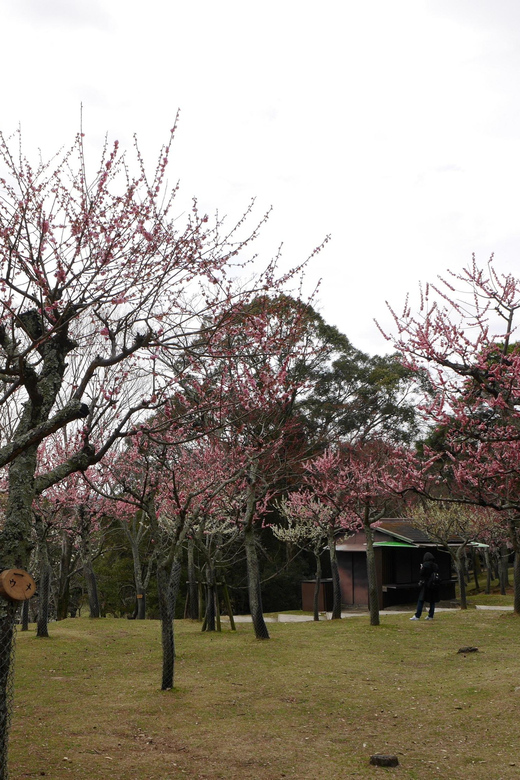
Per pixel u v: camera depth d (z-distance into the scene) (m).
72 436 18.69
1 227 6.97
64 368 8.10
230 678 11.99
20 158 7.39
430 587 20.02
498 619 18.88
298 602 36.22
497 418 11.42
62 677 12.39
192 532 18.16
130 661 14.01
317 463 21.47
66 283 7.34
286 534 28.80
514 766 7.10
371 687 11.18
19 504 6.87
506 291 10.32
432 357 10.43
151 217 7.72
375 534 31.95
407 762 7.42
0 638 6.21
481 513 25.89
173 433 12.51
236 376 9.97
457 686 10.93
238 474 12.84
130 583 35.00
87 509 21.44
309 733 8.65
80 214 7.45
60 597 26.67
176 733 8.64
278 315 9.52
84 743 8.13
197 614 24.59
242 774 7.07
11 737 8.35
